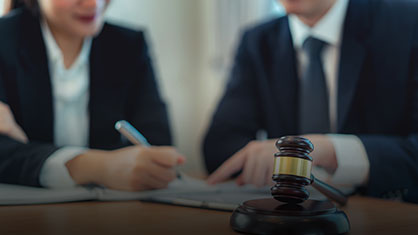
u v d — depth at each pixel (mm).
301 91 1438
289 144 497
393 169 902
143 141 994
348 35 1306
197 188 907
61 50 1516
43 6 1441
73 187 898
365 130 1285
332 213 475
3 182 938
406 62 1266
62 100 1542
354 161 912
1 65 1380
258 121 1581
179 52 3457
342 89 1298
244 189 901
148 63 1723
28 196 746
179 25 3461
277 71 1502
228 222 549
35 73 1430
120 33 1675
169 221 558
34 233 481
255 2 2867
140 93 1665
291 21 1502
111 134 1552
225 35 3086
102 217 591
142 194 821
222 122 1526
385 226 532
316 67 1365
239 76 1630
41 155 920
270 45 1564
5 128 1177
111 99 1575
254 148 997
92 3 1412
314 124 1352
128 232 486
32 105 1420
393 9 1318
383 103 1270
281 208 478
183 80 3475
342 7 1341
